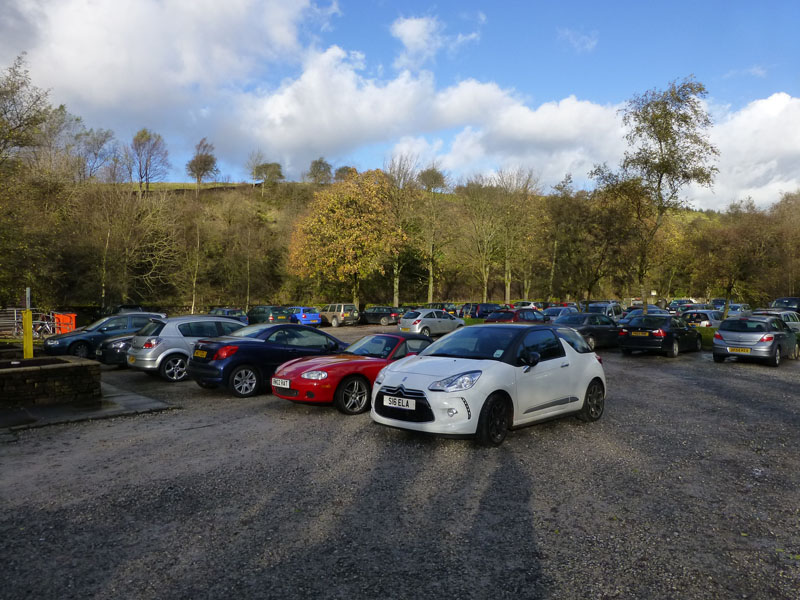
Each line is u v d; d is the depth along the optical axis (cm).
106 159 3825
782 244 3019
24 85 1961
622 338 1780
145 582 313
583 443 640
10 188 2002
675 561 344
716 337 1568
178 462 557
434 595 301
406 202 4372
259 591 304
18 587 306
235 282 4569
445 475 515
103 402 878
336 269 3941
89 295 3294
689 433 697
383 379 648
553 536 381
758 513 427
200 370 955
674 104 2005
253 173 8288
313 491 470
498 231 4531
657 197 2117
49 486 482
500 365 636
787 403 918
